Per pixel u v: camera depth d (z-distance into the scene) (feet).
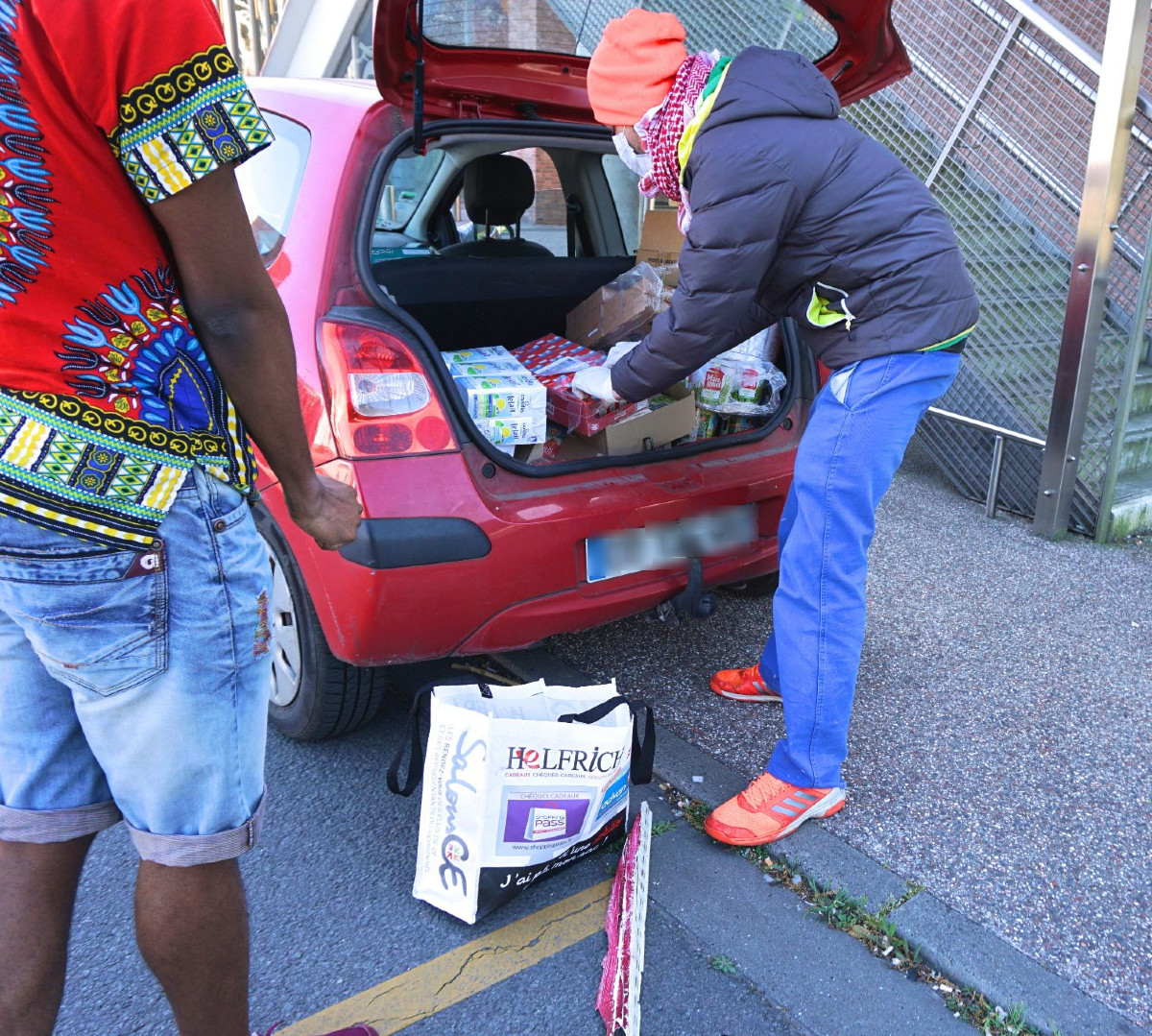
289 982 5.81
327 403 6.52
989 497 13.94
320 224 7.01
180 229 3.26
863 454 6.53
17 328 3.19
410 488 6.54
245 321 3.55
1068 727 8.69
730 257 6.01
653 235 9.91
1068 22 14.03
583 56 8.12
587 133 8.39
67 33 2.88
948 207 15.01
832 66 8.10
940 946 6.07
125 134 3.06
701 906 6.51
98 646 3.52
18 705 3.82
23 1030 3.96
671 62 6.20
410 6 6.53
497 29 7.46
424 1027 5.52
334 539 4.48
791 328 9.01
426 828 6.28
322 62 23.72
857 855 6.93
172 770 3.78
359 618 6.56
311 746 8.20
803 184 6.00
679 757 8.05
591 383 7.10
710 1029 5.56
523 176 9.82
